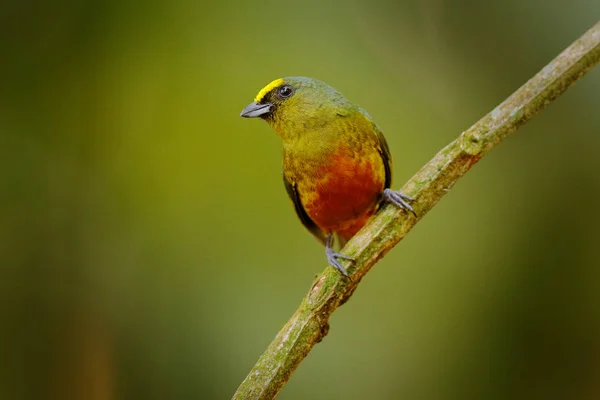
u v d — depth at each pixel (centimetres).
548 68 663
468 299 1115
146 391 1069
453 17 1228
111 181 1134
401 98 1191
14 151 1142
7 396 1056
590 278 1097
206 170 1127
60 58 1176
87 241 1120
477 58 1228
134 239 1117
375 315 1120
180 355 1076
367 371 1100
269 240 1108
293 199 945
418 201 686
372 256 688
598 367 1071
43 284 1093
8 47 1172
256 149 1145
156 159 1145
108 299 1102
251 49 1195
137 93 1171
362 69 1195
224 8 1213
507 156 1173
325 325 680
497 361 1091
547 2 1218
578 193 1130
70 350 1079
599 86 1150
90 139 1159
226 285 1091
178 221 1119
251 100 1162
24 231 1113
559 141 1158
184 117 1157
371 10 1235
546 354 1084
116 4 1195
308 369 1104
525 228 1134
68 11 1189
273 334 1067
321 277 691
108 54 1188
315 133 865
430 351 1098
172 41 1191
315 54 1198
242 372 1057
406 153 1149
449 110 1187
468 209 1152
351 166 862
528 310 1105
